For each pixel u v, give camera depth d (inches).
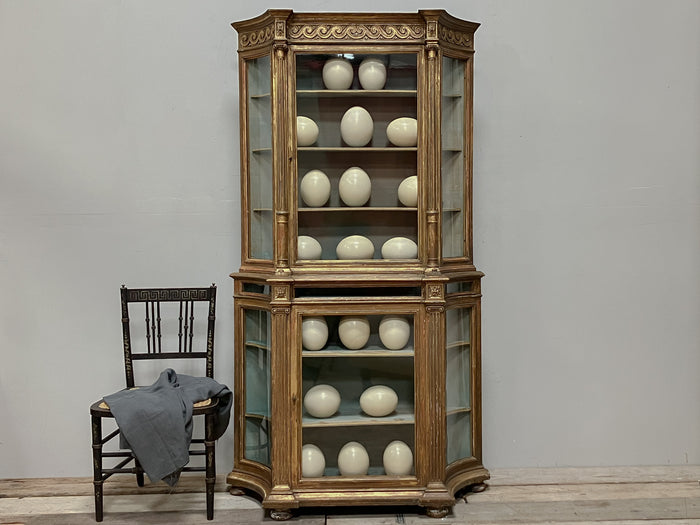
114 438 128.8
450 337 113.0
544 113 128.9
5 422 127.6
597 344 130.8
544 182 129.3
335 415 109.0
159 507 113.1
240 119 114.4
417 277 107.4
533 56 128.6
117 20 126.2
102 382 128.2
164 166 127.3
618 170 129.7
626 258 130.4
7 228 126.6
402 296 108.7
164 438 104.7
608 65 129.1
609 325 130.8
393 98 108.7
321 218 109.1
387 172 109.2
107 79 126.4
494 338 130.0
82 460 128.3
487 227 129.2
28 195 126.6
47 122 126.3
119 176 127.1
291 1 126.5
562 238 129.7
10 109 126.0
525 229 129.5
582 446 131.2
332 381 109.0
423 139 107.6
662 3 129.0
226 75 127.0
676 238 130.5
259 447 114.5
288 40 106.9
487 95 128.4
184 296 121.5
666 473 127.0
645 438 131.3
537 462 130.9
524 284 129.8
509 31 128.3
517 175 129.1
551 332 130.3
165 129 127.2
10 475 127.8
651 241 130.4
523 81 128.6
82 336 127.8
